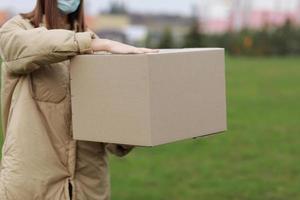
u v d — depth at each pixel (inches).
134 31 2033.7
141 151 439.2
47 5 153.9
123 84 139.4
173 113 140.6
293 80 898.1
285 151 441.1
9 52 147.3
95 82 143.9
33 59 144.3
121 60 138.9
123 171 383.9
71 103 149.2
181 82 141.8
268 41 1502.2
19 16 154.7
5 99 155.3
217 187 348.2
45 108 151.9
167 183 357.4
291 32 1509.6
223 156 426.9
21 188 148.6
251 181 360.5
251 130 516.4
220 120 151.5
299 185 351.9
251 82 873.5
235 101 684.7
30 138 149.6
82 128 147.5
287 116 589.9
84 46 144.6
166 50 146.3
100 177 158.2
